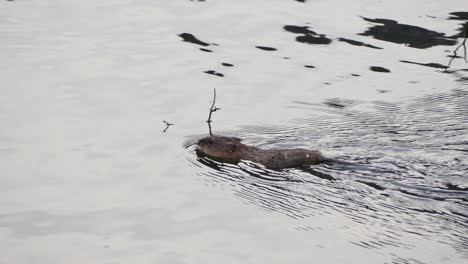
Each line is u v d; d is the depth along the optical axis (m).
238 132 35.41
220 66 42.56
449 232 26.78
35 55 43.38
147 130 35.47
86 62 42.72
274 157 32.38
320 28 47.50
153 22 48.38
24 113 36.69
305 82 40.66
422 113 36.56
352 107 37.69
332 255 26.05
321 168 31.53
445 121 35.47
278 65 42.69
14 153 33.00
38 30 46.88
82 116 36.66
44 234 27.48
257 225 27.94
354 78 41.12
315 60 43.34
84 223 28.19
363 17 48.94
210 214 28.73
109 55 43.72
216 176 31.55
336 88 39.97
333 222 27.84
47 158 32.69
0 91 38.88
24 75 40.84
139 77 41.06
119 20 48.66
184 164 32.56
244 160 32.88
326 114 36.97
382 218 27.80
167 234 27.50
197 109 37.72
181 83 40.47
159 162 32.72
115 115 36.91
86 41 45.50
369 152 32.56
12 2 51.31
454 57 43.62
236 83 40.53
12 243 26.91
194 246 26.78
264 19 48.75
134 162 32.66
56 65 42.22
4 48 44.09
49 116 36.50
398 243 26.39
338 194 29.52
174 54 43.97
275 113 37.22
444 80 40.78
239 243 26.91
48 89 39.34
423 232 26.86
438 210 28.03
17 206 29.17
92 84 40.09
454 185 29.59
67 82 40.22
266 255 26.17
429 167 30.98
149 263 25.80
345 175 30.72
